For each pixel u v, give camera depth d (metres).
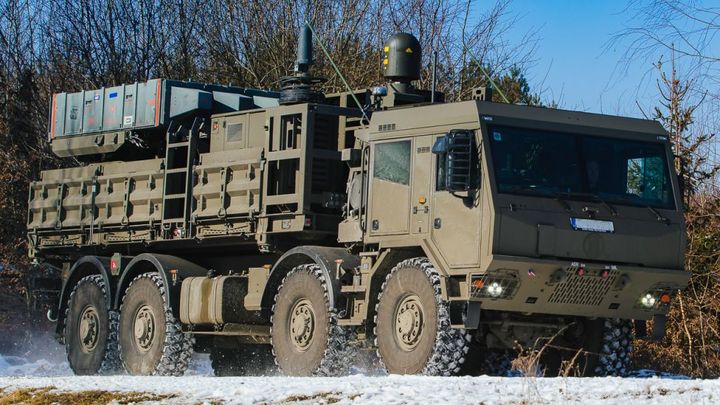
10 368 20.38
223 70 30.55
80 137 19.52
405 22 29.14
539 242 13.33
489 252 13.16
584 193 13.75
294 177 16.20
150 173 18.27
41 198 20.31
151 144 18.95
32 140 29.33
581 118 14.10
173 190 18.00
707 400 8.74
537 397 8.72
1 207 27.53
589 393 9.26
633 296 13.97
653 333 14.33
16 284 26.02
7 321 25.31
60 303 19.77
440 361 13.54
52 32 30.92
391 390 9.44
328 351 14.95
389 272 14.70
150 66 30.73
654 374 15.27
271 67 29.88
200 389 10.33
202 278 17.22
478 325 13.49
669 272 13.91
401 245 14.32
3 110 29.39
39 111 29.64
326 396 9.40
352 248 15.46
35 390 11.02
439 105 14.23
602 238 13.62
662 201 14.17
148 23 30.97
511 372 15.41
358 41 29.16
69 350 19.31
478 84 28.30
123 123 18.75
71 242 19.86
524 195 13.43
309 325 15.38
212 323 16.91
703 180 21.00
